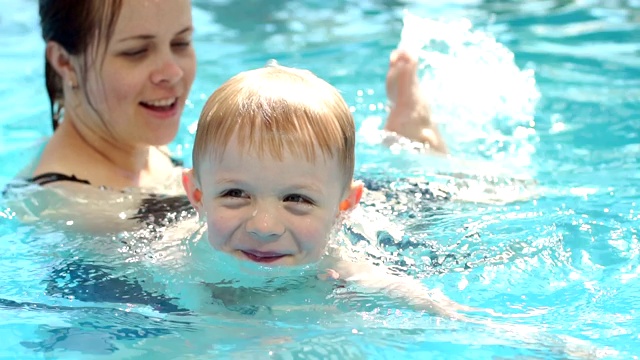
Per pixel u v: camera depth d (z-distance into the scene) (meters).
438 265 3.05
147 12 3.44
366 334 2.60
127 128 3.61
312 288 2.85
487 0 7.80
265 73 3.07
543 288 2.92
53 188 3.52
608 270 3.04
